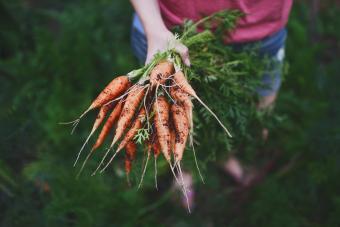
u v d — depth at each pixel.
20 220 1.91
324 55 2.61
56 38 2.67
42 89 2.31
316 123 2.19
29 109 2.20
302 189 2.10
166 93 1.25
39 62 2.30
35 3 2.82
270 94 1.82
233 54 1.53
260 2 1.46
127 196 1.97
